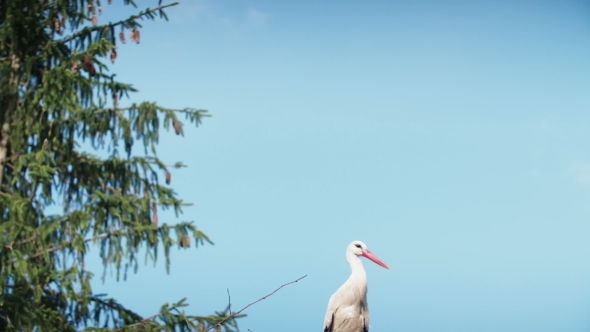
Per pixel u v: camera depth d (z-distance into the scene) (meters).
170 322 8.59
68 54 9.92
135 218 9.19
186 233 9.16
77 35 9.95
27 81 9.70
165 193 9.47
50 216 8.88
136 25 9.88
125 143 9.52
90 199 9.24
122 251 8.83
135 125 9.48
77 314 9.15
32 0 9.70
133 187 9.55
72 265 8.59
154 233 8.98
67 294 8.37
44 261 8.98
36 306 8.16
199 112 9.62
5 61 9.41
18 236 8.48
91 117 9.27
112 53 9.43
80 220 8.55
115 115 9.46
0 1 10.01
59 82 8.49
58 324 8.32
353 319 9.59
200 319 8.44
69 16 10.16
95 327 8.54
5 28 9.44
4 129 9.52
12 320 8.09
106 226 9.02
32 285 8.45
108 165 9.55
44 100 8.67
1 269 8.19
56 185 9.62
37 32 9.95
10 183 9.39
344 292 9.61
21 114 9.06
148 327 8.62
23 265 7.80
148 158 9.58
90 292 8.70
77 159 9.46
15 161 9.24
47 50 9.71
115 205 9.00
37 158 8.47
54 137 9.18
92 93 9.02
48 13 9.98
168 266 9.02
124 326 8.80
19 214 8.28
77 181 9.68
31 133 9.29
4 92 9.23
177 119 9.45
